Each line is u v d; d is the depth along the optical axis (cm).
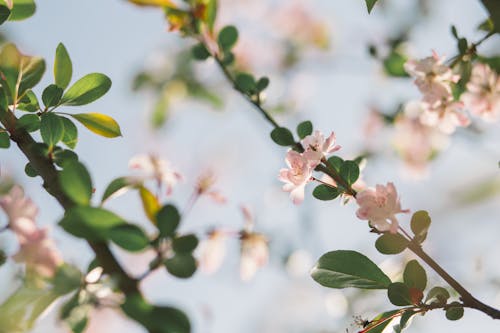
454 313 63
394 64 96
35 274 58
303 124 71
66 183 58
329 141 67
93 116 69
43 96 67
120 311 57
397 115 112
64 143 68
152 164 70
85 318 57
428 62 74
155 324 56
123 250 58
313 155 66
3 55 66
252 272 81
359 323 67
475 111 77
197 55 85
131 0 85
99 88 68
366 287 66
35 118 65
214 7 86
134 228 58
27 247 59
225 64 85
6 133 66
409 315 63
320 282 66
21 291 58
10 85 66
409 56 101
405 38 108
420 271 64
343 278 66
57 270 58
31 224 59
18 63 66
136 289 57
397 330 63
